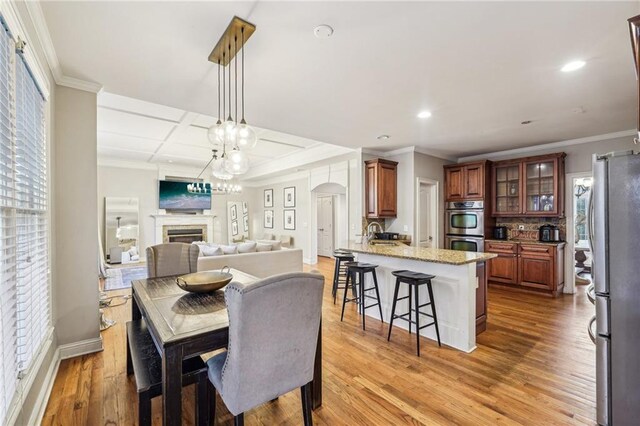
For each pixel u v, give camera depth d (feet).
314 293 4.99
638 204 5.30
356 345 9.68
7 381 4.68
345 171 21.38
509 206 17.65
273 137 17.76
